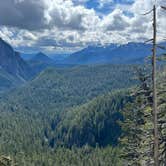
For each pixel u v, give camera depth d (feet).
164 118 71.10
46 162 552.82
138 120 122.42
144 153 82.38
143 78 96.73
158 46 62.44
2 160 85.46
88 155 588.50
